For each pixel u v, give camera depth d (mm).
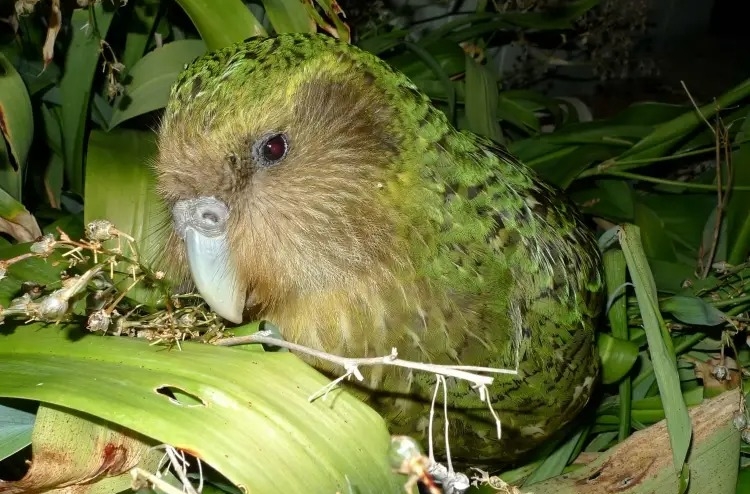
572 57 1133
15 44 713
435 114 606
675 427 589
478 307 609
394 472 488
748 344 692
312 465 480
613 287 688
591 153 818
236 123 574
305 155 587
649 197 847
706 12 1222
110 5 664
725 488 629
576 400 658
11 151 625
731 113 824
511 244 622
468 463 671
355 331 604
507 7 950
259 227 591
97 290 549
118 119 688
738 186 755
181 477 493
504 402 633
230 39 636
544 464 688
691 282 731
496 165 642
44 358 496
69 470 508
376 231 593
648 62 1174
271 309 615
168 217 620
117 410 477
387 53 859
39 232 607
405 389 613
